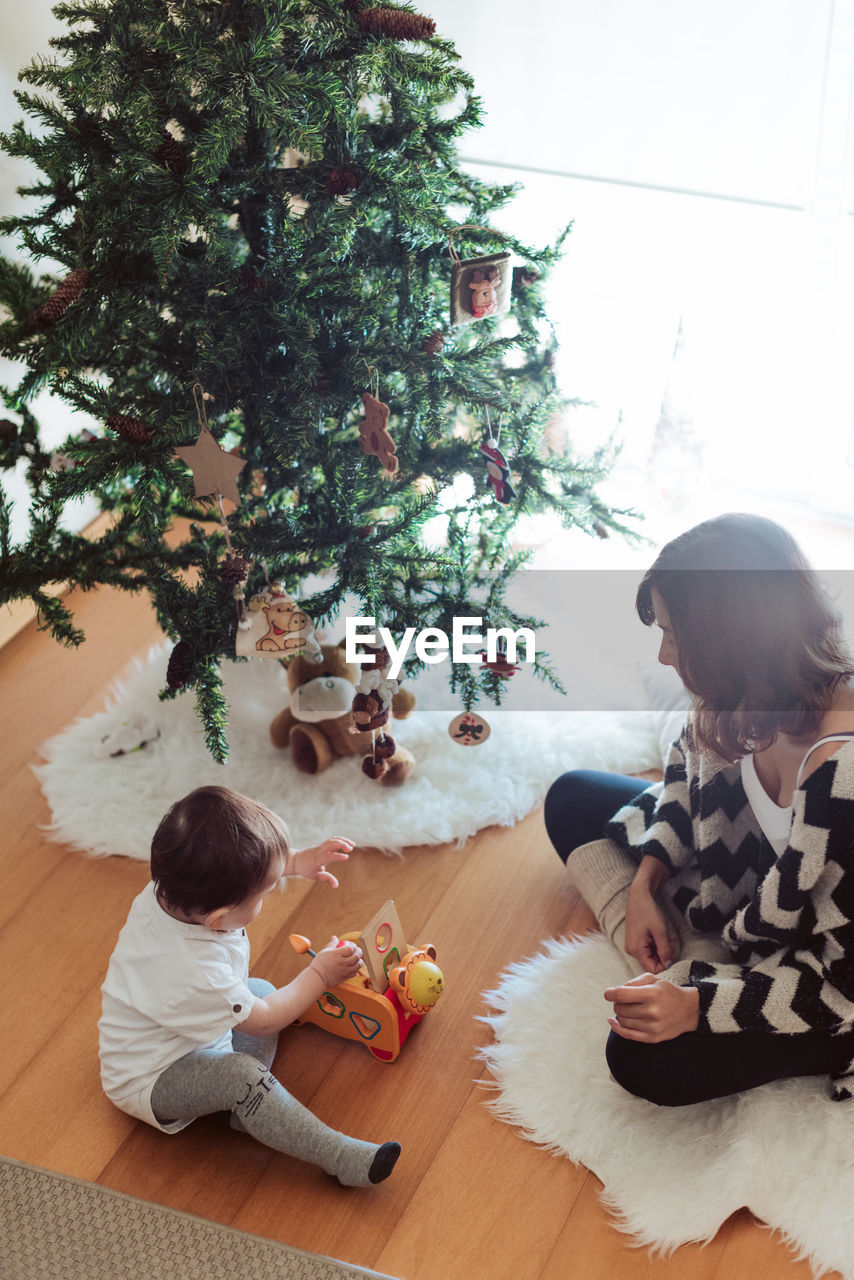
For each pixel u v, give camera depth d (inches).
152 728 76.5
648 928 57.9
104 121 57.5
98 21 56.6
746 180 84.4
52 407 84.7
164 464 60.4
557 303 94.4
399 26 54.0
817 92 78.7
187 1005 52.2
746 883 56.9
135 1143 55.4
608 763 74.5
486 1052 58.7
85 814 71.9
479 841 70.8
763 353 92.4
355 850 70.2
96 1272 49.9
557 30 81.6
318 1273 49.8
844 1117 52.5
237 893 52.1
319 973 56.3
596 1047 57.2
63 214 76.0
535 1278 49.7
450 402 68.3
